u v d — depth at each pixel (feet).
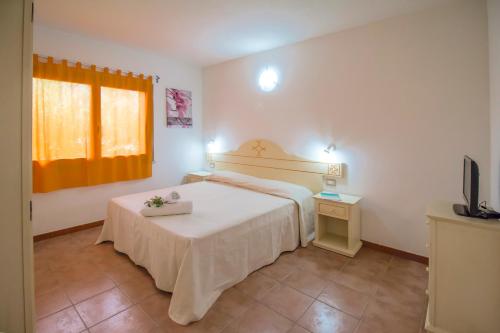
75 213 10.87
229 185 11.82
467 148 7.44
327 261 8.55
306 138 10.93
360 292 6.88
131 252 8.07
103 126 11.29
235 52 12.36
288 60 11.29
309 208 10.25
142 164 12.76
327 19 8.73
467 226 4.86
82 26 9.62
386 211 9.06
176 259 6.33
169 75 13.67
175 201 8.07
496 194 6.21
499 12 5.96
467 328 4.99
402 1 7.50
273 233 8.44
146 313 6.01
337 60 9.82
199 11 8.34
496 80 6.23
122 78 11.70
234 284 7.13
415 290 6.97
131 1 7.77
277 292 6.86
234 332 5.48
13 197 3.55
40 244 9.60
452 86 7.58
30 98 3.64
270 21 8.98
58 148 10.09
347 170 9.87
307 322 5.78
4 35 3.41
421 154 8.23
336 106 9.97
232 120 13.88
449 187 7.82
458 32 7.41
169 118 13.87
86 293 6.72
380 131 8.98
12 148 3.51
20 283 3.68
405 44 8.31
